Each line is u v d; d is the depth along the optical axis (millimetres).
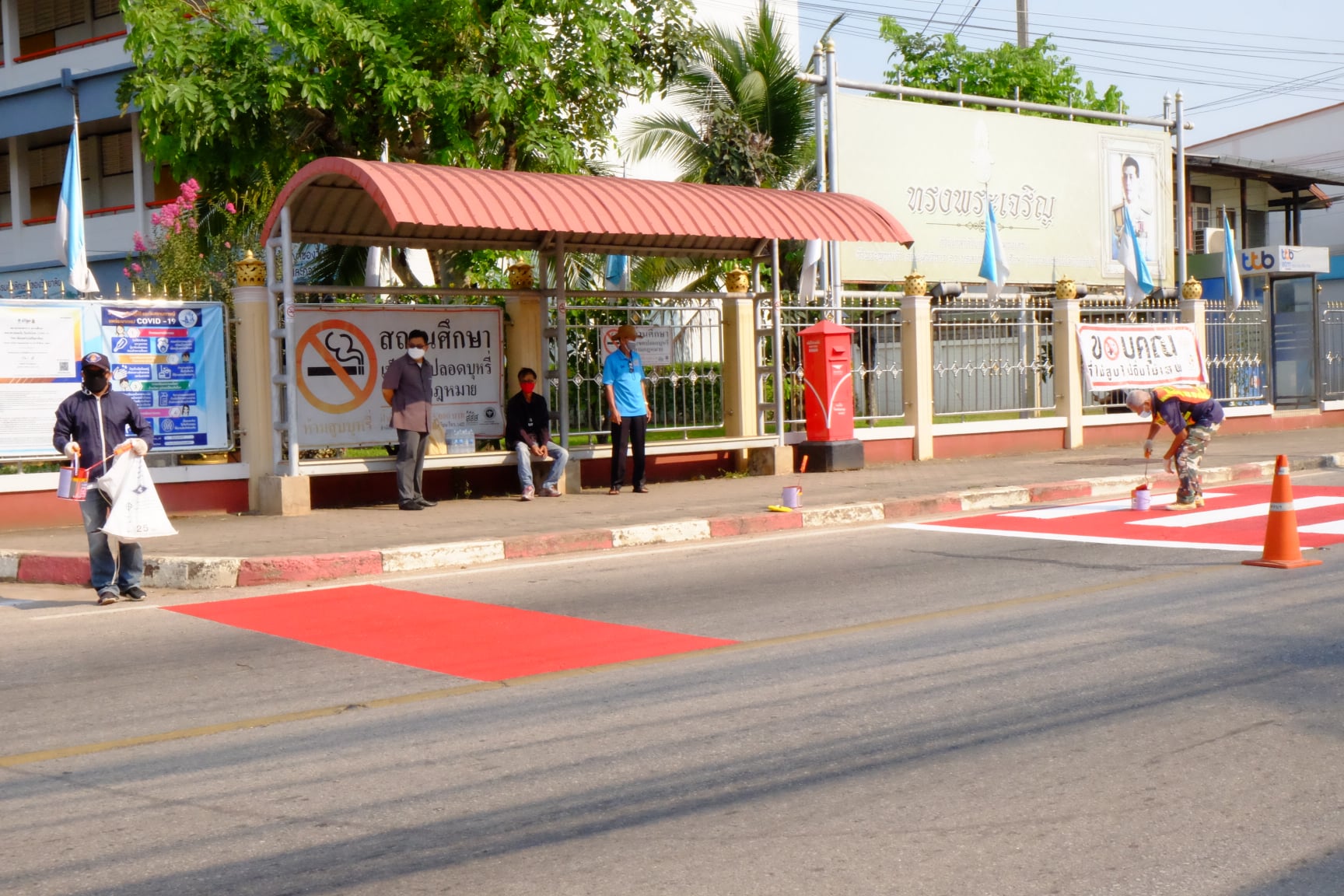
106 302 13656
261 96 16797
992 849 4348
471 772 5367
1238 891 3973
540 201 13578
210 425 14180
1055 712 6023
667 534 12375
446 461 14453
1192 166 34344
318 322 14469
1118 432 21656
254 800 5074
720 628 8219
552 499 14922
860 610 8664
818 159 22703
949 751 5457
